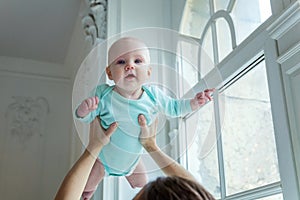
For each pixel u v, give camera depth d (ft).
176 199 1.33
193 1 4.84
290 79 2.65
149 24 5.40
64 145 9.00
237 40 3.74
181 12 5.05
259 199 3.14
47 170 8.71
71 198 2.48
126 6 5.41
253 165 3.30
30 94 9.16
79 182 2.57
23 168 8.57
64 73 9.53
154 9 5.51
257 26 3.42
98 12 5.60
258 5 3.45
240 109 3.57
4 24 7.93
